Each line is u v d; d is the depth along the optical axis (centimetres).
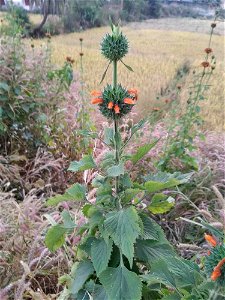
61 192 293
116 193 141
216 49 487
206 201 277
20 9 495
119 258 149
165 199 158
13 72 328
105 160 137
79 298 146
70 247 202
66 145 330
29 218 207
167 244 147
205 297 104
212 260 95
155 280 120
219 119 414
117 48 121
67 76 359
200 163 314
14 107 329
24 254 190
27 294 175
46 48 398
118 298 128
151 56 489
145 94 398
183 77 420
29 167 302
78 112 354
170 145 296
